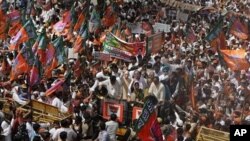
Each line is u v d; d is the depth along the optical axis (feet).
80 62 112.57
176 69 108.58
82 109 88.17
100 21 161.27
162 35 143.13
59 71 111.34
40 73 98.89
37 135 75.31
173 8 220.43
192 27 192.95
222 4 238.48
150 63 119.03
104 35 145.79
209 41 149.89
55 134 76.69
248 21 208.03
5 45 127.95
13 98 91.81
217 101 104.42
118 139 86.02
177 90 102.01
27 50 102.12
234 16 209.77
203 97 104.37
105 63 121.60
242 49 148.87
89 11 168.86
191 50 148.97
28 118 80.18
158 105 91.81
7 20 133.39
